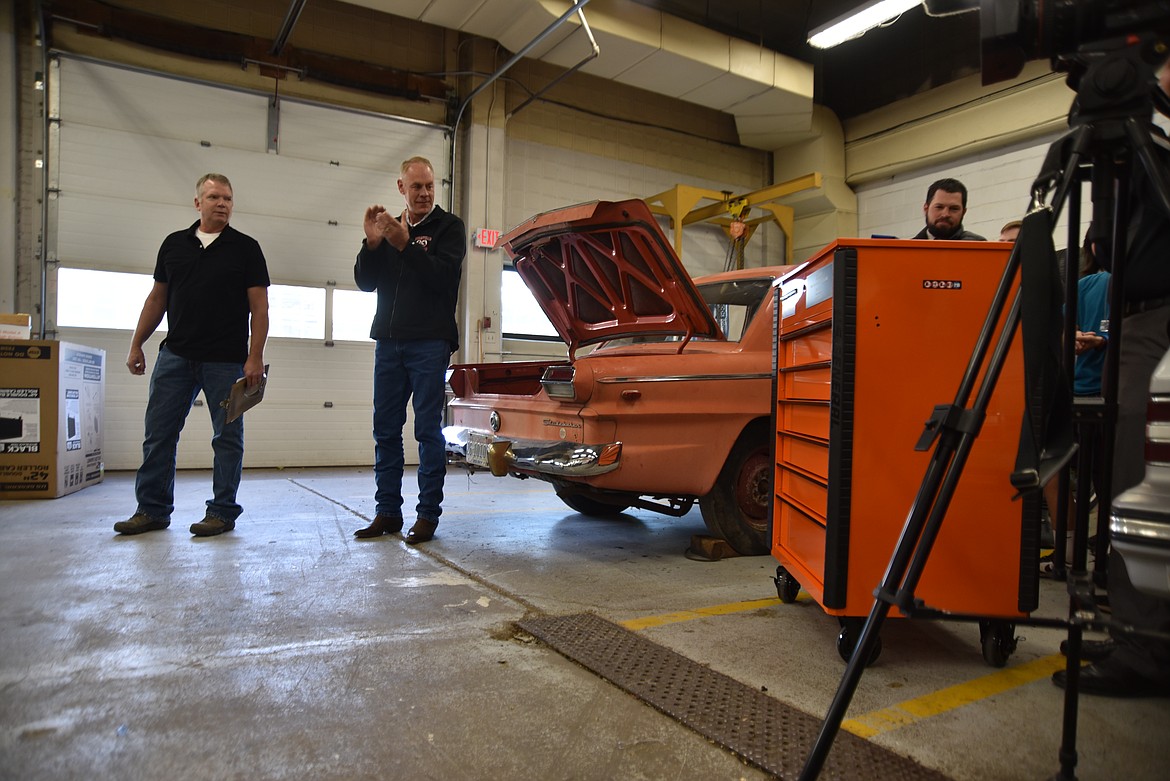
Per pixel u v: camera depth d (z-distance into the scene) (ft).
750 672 6.05
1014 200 27.09
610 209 9.53
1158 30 3.66
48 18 20.67
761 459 10.73
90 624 6.87
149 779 4.18
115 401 21.62
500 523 13.01
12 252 20.36
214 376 11.30
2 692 5.33
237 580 8.55
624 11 23.73
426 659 6.18
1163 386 3.72
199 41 22.59
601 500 11.24
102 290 21.47
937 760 4.58
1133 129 3.63
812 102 28.43
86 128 21.17
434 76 26.32
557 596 8.27
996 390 5.89
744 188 33.68
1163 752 4.72
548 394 10.12
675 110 31.78
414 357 11.06
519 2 21.99
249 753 4.50
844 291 5.88
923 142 29.40
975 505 5.93
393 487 11.55
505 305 27.68
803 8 31.32
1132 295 5.57
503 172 27.12
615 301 11.51
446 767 4.40
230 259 11.16
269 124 23.58
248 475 21.33
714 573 9.54
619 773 4.38
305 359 24.31
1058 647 6.82
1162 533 3.52
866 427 5.92
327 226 24.52
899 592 3.68
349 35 25.18
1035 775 4.41
